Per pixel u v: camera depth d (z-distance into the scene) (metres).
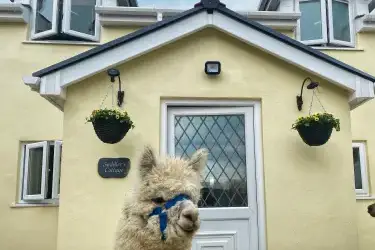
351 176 3.23
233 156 3.32
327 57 3.21
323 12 5.08
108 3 4.94
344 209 3.17
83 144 3.08
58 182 4.23
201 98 3.28
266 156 3.20
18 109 4.41
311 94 3.32
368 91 3.20
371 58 4.89
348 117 3.31
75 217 2.97
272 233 3.08
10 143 4.34
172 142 3.29
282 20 4.86
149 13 4.73
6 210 4.20
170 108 3.34
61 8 4.79
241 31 3.23
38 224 4.18
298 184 3.17
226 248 3.14
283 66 3.34
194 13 3.21
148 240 1.70
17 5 4.46
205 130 3.35
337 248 3.09
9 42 4.56
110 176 3.03
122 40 3.09
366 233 4.42
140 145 3.13
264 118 3.26
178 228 1.64
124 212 1.87
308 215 3.13
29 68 4.53
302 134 3.10
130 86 3.20
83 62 3.05
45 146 4.25
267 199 3.13
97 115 2.89
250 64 3.33
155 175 1.78
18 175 4.32
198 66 3.29
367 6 5.17
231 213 3.19
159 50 3.27
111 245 2.95
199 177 1.90
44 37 4.73
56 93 2.98
